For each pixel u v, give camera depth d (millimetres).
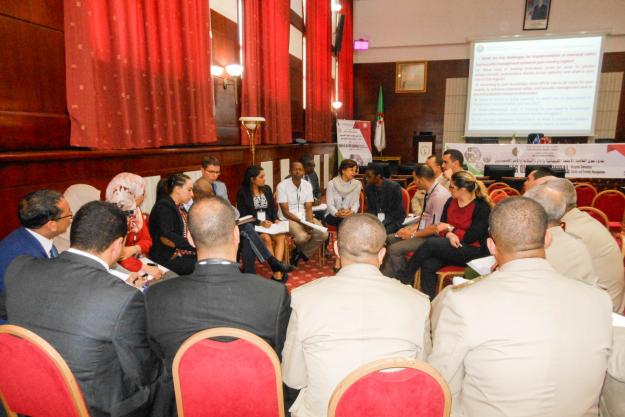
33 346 1179
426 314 1250
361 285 1256
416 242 3271
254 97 5785
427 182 3490
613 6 9734
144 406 1373
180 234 2916
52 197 1841
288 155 7504
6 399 1328
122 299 1255
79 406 1223
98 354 1245
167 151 3828
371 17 11352
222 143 5258
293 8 7680
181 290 1343
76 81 2791
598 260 1996
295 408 1391
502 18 10469
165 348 1365
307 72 8312
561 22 10094
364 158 10664
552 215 1742
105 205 1438
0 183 2340
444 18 10891
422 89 11352
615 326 1380
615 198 4633
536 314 1097
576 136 10266
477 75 10617
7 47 2412
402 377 1055
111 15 3100
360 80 11742
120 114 3211
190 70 4156
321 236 3971
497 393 1113
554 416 1091
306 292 1285
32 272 1335
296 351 1275
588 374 1084
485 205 2906
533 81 10312
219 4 5070
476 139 11023
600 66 9852
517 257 1216
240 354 1219
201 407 1277
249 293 1351
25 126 2525
